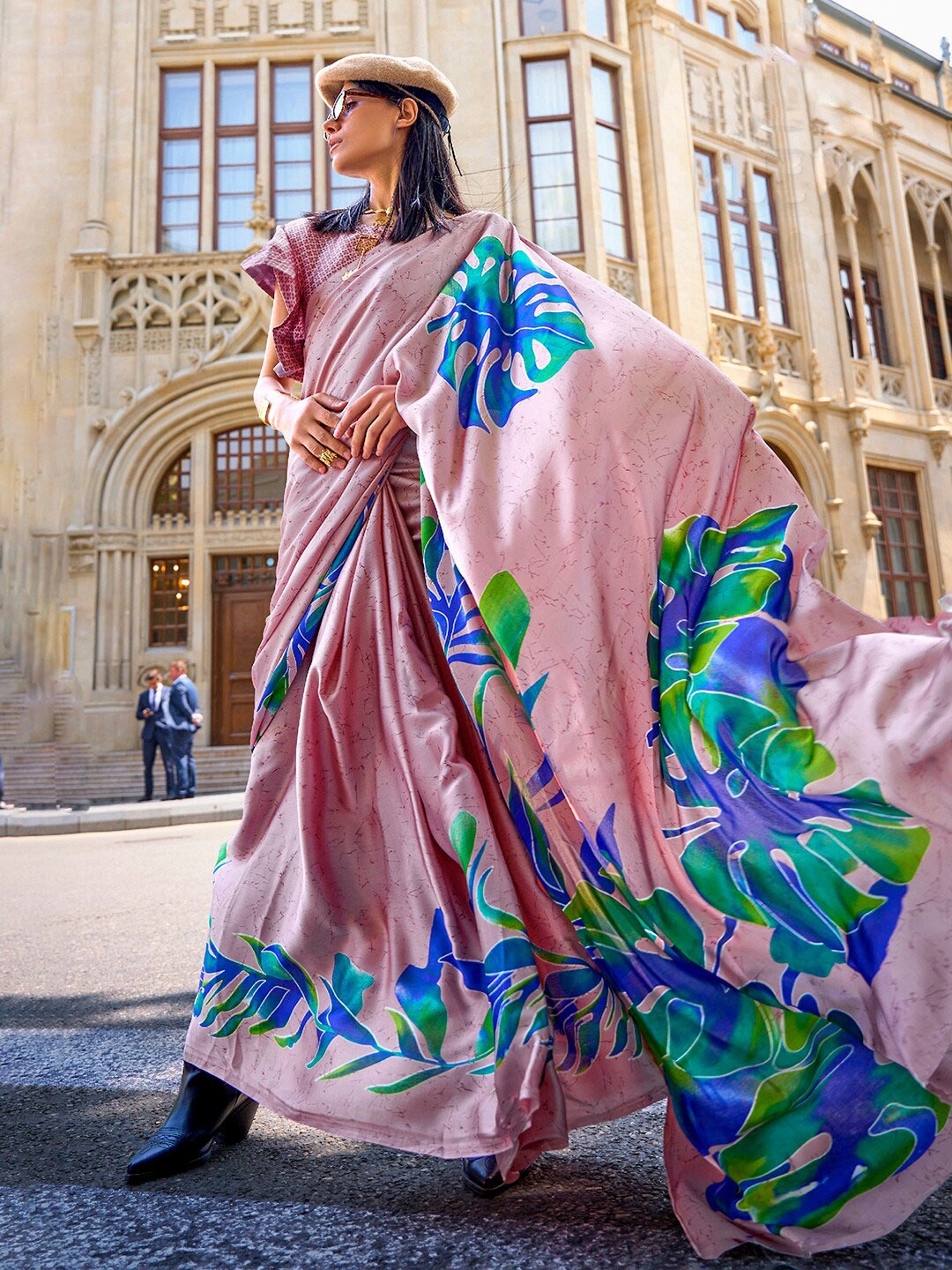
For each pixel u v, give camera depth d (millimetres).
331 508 1390
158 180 14992
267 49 15289
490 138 14742
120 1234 1039
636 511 1218
